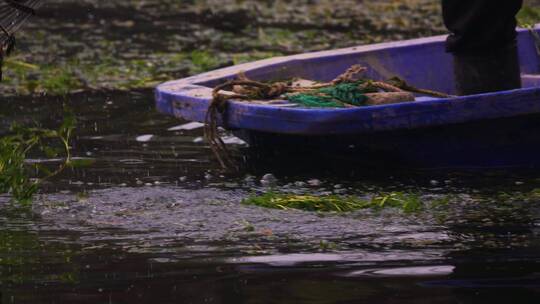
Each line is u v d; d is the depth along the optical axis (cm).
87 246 1064
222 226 1130
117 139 1625
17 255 1034
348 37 2688
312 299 889
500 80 1497
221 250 1041
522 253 1009
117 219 1169
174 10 3312
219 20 3086
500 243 1045
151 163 1462
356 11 3209
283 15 3167
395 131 1370
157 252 1038
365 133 1377
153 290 920
